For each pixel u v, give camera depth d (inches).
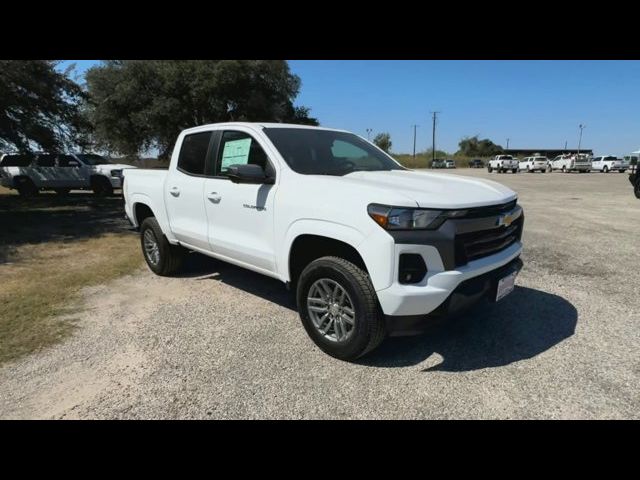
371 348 118.4
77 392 112.2
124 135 669.9
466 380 114.3
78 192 778.2
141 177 214.7
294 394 109.2
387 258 105.7
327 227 117.6
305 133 160.9
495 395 107.4
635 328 145.4
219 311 166.6
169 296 185.2
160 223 200.1
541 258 239.5
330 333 128.3
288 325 152.1
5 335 146.7
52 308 172.1
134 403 106.9
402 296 105.1
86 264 243.4
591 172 1685.5
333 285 123.2
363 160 165.3
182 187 179.9
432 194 113.1
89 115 621.9
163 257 206.4
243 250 150.3
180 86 610.5
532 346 132.8
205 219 169.6
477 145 3961.6
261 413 102.1
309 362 125.0
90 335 146.6
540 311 160.2
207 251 175.5
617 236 304.2
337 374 118.1
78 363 127.4
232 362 126.2
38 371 123.2
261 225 141.3
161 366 124.7
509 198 128.0
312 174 138.0
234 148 157.6
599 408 101.9
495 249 123.1
